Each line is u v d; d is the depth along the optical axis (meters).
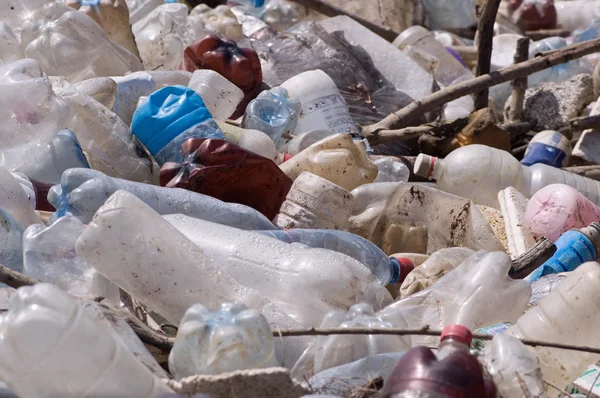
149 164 4.83
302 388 2.71
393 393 2.55
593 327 3.26
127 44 6.23
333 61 7.05
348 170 4.89
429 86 7.44
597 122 7.05
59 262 3.45
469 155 5.66
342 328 3.07
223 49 6.29
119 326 3.04
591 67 8.61
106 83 5.11
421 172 5.68
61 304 2.51
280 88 5.88
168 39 6.39
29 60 4.56
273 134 5.64
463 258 4.25
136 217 3.21
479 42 7.34
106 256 3.16
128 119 5.30
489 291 3.61
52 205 4.15
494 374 2.85
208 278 3.29
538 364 3.05
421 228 4.72
